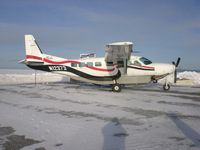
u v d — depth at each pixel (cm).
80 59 1445
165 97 1056
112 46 1127
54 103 831
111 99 960
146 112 667
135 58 1392
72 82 2222
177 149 354
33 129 470
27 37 1480
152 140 400
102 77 1409
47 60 1465
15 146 366
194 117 599
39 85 1784
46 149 353
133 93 1238
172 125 511
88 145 372
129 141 394
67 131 456
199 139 408
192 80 2405
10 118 571
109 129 473
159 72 1385
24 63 1477
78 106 768
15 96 1040
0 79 2491
